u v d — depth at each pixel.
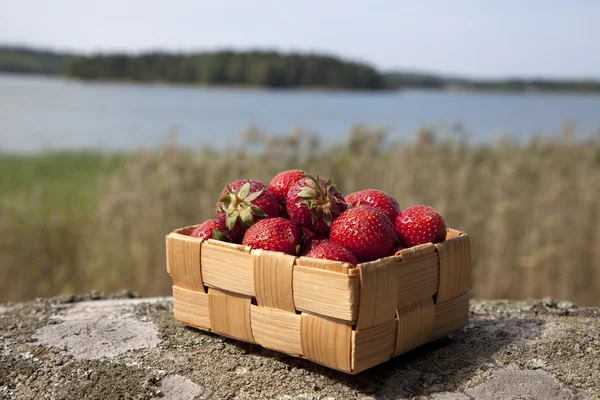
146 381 1.59
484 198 4.76
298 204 1.67
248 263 1.59
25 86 113.38
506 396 1.49
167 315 2.10
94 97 81.25
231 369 1.65
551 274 4.45
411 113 49.84
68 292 4.54
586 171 4.95
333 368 1.51
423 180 4.70
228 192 1.73
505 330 1.92
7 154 17.47
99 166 13.74
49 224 5.04
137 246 4.40
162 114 49.72
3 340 1.90
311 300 1.47
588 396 1.49
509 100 100.38
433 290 1.65
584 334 1.85
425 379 1.59
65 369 1.68
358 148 4.96
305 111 55.12
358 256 1.59
